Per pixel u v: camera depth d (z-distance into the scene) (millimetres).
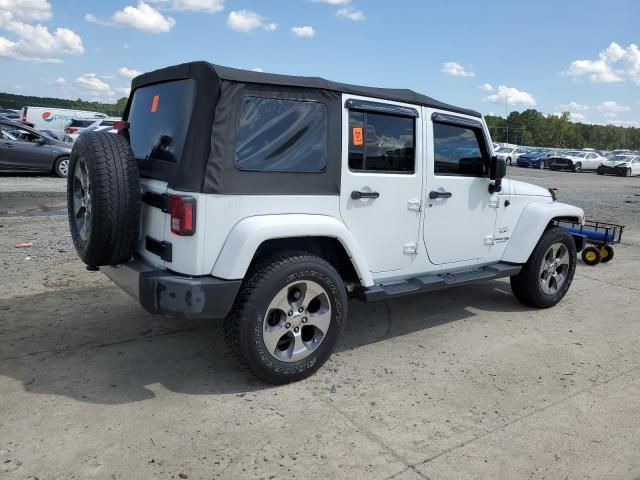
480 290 6320
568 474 2865
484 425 3314
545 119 115125
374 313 5344
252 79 3398
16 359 3920
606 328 5148
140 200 3584
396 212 4230
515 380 3955
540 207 5359
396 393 3676
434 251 4609
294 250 3689
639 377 4074
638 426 3369
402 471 2828
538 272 5410
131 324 4668
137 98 4230
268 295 3438
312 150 3691
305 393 3619
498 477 2818
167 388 3594
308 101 3654
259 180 3463
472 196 4832
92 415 3223
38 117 32125
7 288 5500
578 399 3691
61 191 12102
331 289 3727
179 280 3273
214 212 3314
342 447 3016
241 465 2816
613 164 32250
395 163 4199
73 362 3916
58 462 2770
